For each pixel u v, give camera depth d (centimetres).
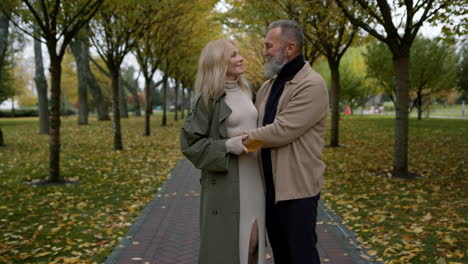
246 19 1043
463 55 2414
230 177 213
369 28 671
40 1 628
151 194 607
